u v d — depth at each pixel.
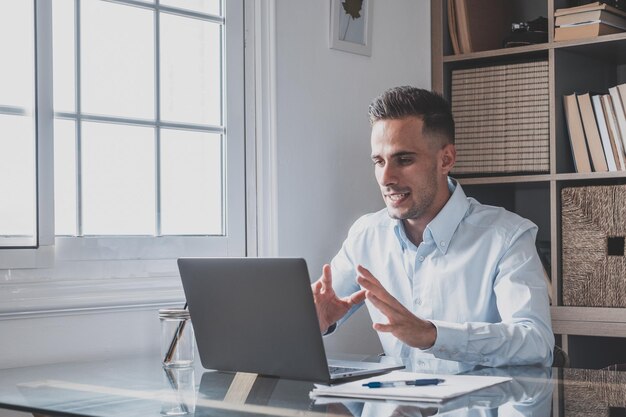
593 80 3.29
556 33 3.04
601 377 1.69
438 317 2.27
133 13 2.46
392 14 3.16
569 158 3.13
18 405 1.48
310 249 2.84
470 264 2.23
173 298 2.44
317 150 2.87
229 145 2.67
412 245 2.31
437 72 3.30
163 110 2.53
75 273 2.27
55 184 2.27
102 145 2.38
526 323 2.00
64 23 2.30
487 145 3.18
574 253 3.00
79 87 2.33
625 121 2.93
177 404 1.41
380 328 1.78
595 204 2.95
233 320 1.70
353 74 3.01
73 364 2.05
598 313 2.93
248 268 1.64
